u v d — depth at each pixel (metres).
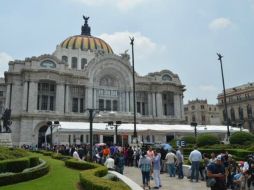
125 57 91.69
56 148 48.12
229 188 19.33
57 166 25.64
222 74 49.38
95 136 75.75
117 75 89.75
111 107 87.38
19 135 74.25
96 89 85.56
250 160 19.11
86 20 129.38
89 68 84.38
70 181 16.95
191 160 21.83
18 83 78.31
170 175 24.30
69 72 81.44
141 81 91.25
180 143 44.56
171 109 96.38
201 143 42.91
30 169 18.16
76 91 83.56
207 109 143.25
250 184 18.42
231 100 120.69
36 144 73.19
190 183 20.73
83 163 23.03
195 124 54.03
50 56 79.50
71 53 98.12
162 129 60.16
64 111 78.44
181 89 97.25
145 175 18.75
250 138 39.84
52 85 80.62
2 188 14.46
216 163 12.86
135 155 33.81
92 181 12.88
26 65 77.06
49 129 60.88
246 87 115.75
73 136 73.19
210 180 12.65
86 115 78.81
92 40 106.44
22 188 14.45
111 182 12.55
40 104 78.19
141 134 59.31
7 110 44.09
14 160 18.39
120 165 24.06
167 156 24.55
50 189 14.29
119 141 72.50
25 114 73.38
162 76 95.19
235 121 116.56
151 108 91.44
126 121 82.12
